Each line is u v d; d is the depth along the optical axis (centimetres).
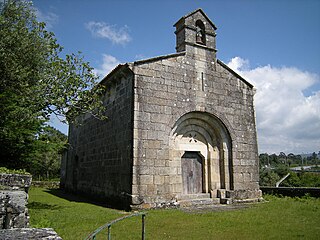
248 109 1558
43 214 977
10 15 1328
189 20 1472
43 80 1239
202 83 1429
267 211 1084
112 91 1464
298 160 12569
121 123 1316
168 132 1276
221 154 1459
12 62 1199
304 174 4141
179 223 862
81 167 1844
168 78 1331
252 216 975
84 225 809
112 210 1134
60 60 1244
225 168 1434
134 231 761
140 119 1220
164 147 1251
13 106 1085
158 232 754
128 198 1148
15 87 1215
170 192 1225
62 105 1203
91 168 1652
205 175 1423
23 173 748
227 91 1502
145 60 1277
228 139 1478
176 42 1512
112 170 1351
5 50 1213
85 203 1387
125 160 1228
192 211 1108
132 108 1223
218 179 1436
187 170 1392
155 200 1180
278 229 783
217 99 1460
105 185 1413
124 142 1262
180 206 1242
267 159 9056
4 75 1197
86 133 1817
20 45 1266
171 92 1325
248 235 721
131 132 1205
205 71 1453
